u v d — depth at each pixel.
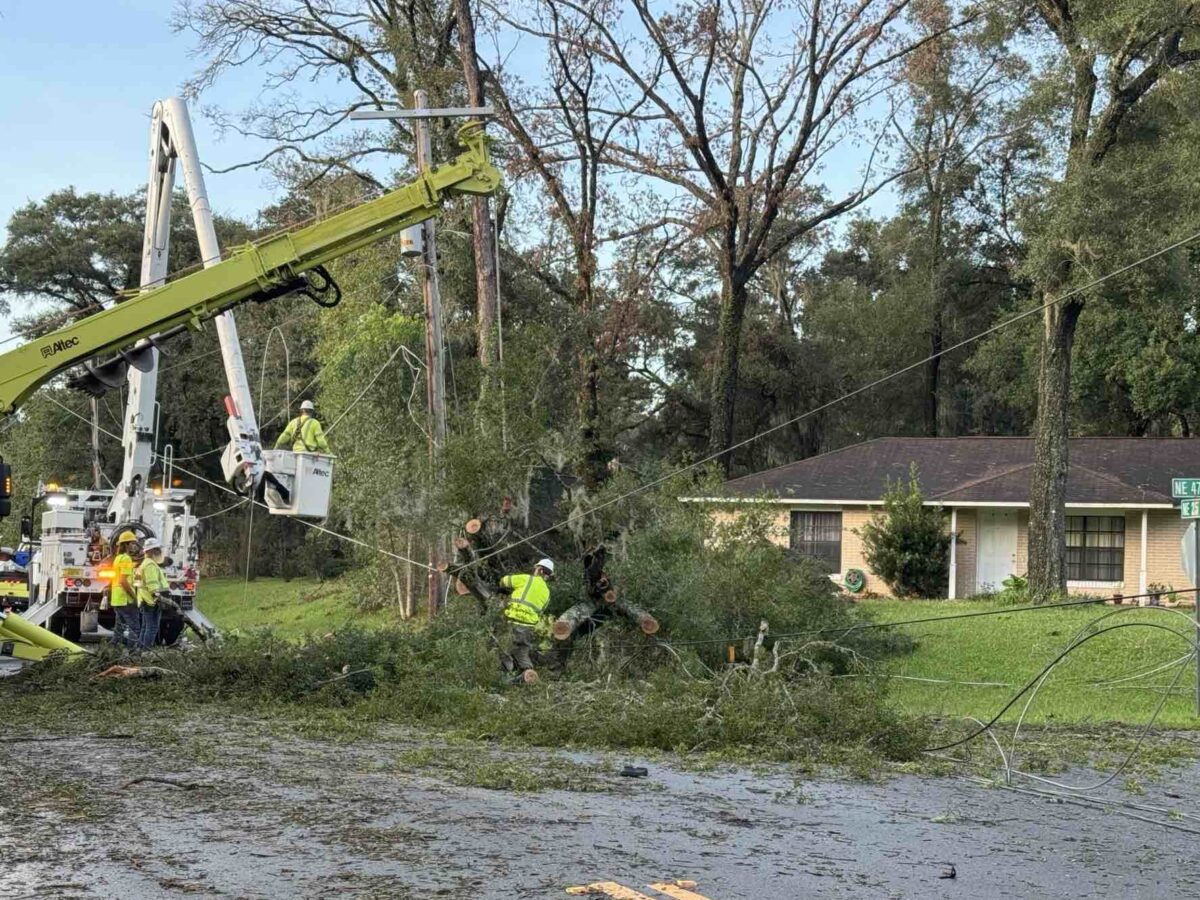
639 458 46.81
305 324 39.06
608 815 8.37
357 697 14.20
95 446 24.84
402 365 29.59
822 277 59.06
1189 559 15.20
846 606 18.77
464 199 31.75
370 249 30.73
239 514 51.62
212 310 14.41
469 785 9.33
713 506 19.08
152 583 18.28
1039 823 8.67
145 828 7.55
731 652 15.16
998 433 53.44
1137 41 24.12
